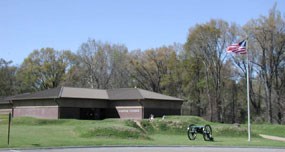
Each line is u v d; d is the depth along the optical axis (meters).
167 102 56.12
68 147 24.97
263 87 74.50
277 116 68.38
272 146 30.45
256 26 65.94
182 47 84.31
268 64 67.75
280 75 68.44
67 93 52.62
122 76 88.81
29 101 54.59
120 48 89.69
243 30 69.81
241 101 80.50
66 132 34.41
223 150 26.33
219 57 75.62
